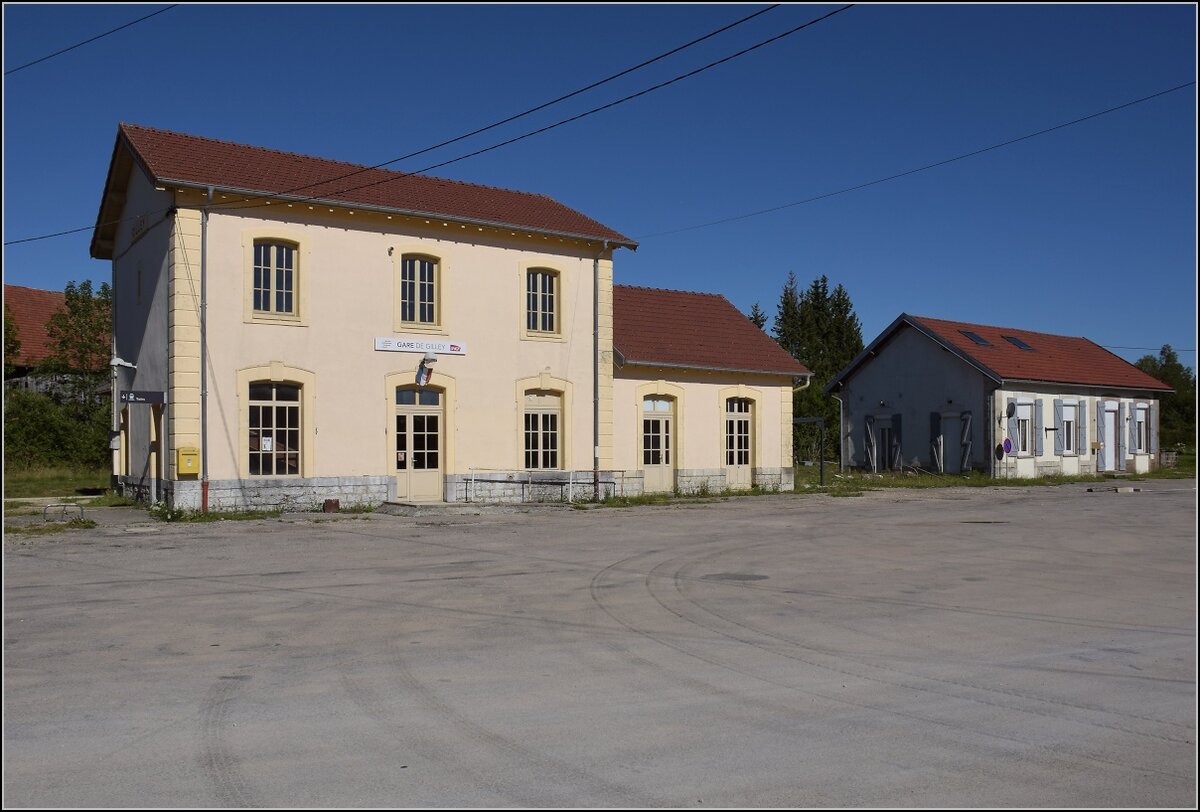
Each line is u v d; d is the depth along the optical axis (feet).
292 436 72.74
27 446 117.60
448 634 29.45
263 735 19.65
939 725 20.45
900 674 24.73
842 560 46.47
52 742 19.19
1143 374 153.38
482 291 81.35
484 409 81.10
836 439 177.27
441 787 16.88
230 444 69.46
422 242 78.43
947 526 63.52
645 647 27.73
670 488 94.73
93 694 22.62
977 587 38.50
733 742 19.31
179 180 67.10
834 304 252.42
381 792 16.65
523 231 82.12
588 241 86.48
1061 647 27.89
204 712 21.20
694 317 103.45
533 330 84.74
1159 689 23.38
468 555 47.96
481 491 80.64
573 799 16.37
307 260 73.00
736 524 64.34
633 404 92.02
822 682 23.93
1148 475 142.92
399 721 20.61
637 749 18.88
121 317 83.46
